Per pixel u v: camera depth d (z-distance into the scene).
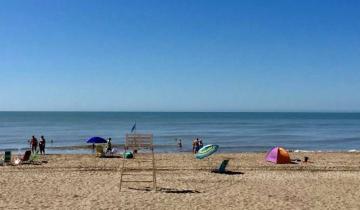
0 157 32.75
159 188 19.34
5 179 21.16
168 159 30.67
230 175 23.38
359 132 94.12
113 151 35.81
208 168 25.89
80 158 31.39
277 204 16.30
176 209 15.32
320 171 25.36
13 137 73.19
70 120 170.00
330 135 83.31
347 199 17.50
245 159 31.23
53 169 24.94
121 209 15.14
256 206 15.93
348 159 32.22
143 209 15.22
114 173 23.48
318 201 17.03
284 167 26.75
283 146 58.72
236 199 17.12
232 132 91.06
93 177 22.03
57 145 55.25
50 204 15.76
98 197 17.11
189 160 30.09
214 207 15.70
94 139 32.94
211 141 66.50
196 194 18.08
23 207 15.22
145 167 25.97
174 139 69.00
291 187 20.05
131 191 18.50
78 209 15.05
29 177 21.83
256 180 21.88
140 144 18.89
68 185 19.70
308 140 69.88
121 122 149.25
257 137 75.88
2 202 15.97
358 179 22.48
